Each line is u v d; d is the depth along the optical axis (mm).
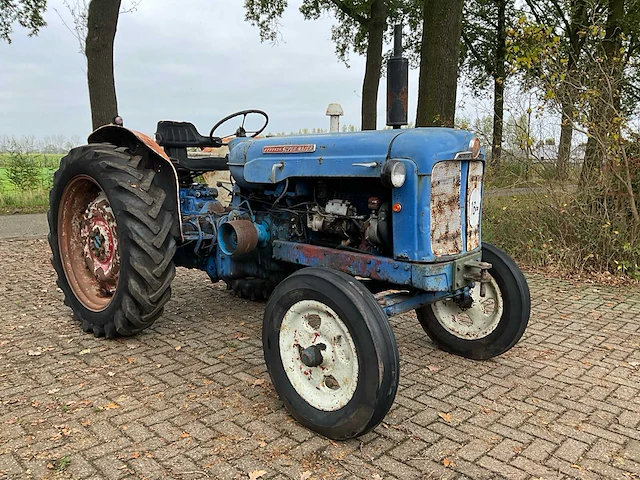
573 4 8789
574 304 4895
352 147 2934
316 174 3070
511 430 2656
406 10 14641
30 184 12492
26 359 3473
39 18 10094
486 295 3490
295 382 2693
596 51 6562
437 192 2771
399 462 2369
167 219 3615
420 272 2744
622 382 3229
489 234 6699
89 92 7469
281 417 2752
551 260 6180
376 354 2346
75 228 4219
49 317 4367
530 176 6359
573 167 6246
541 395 3045
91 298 4074
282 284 2738
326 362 2576
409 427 2674
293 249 3328
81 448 2443
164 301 3658
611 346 3828
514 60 5699
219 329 4086
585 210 6035
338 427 2479
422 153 2693
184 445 2475
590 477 2273
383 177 2648
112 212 3727
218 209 4461
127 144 4062
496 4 14234
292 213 3482
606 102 5605
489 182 6566
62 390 3031
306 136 3258
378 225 2902
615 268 5883
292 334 2715
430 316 3703
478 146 2920
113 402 2891
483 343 3484
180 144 4535
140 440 2514
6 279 5676
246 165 3518
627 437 2602
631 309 4742
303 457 2395
